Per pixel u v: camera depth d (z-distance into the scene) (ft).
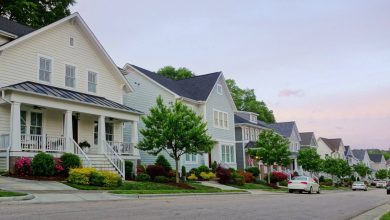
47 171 67.72
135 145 90.33
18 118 68.13
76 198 51.62
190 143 84.69
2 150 69.00
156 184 79.30
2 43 76.02
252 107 264.31
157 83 123.13
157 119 86.33
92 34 92.17
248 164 170.19
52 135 82.38
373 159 448.24
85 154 77.41
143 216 36.22
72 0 142.82
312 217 43.11
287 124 225.97
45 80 81.20
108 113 85.71
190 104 128.57
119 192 62.18
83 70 90.74
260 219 38.42
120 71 100.63
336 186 212.64
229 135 146.51
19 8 120.26
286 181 150.20
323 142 300.20
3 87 67.36
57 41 84.79
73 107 77.66
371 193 137.28
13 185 57.62
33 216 33.55
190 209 44.60
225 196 77.30
